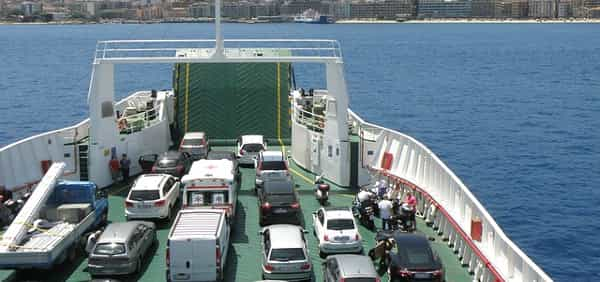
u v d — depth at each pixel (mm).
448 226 27156
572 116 91938
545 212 49500
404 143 33938
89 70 151500
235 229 28312
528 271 20188
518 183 57469
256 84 46531
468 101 106438
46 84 123750
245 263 24797
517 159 66375
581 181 58188
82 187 26891
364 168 34469
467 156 67625
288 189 28953
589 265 40031
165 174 31141
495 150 70500
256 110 44969
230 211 27141
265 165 33125
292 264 22656
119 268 22641
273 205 28109
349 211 26438
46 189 25766
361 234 28031
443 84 129875
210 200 27281
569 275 38625
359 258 22016
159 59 33156
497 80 138000
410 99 108000
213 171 27891
